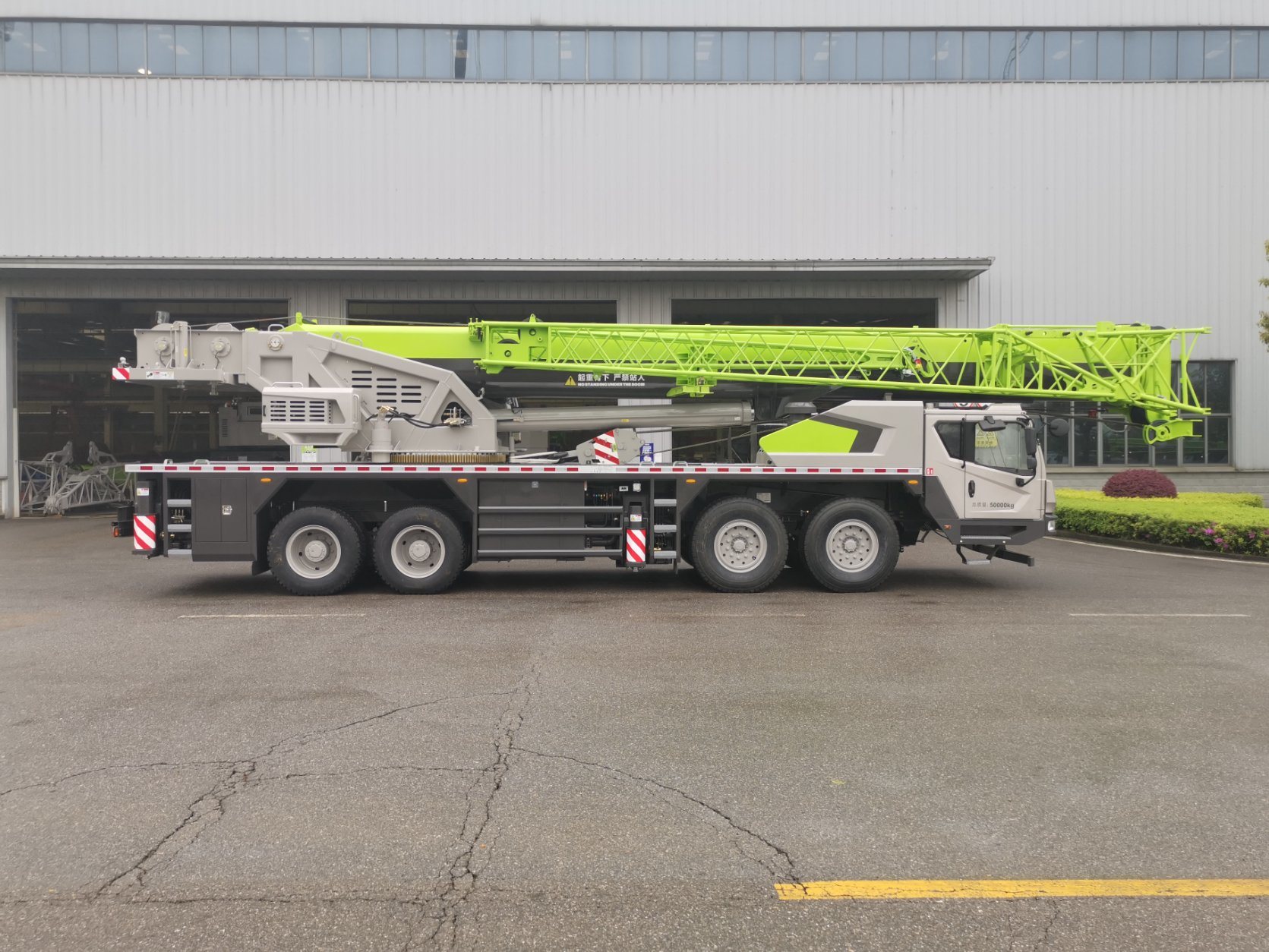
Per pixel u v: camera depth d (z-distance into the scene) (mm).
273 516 10734
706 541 10516
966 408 10797
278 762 4777
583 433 11758
